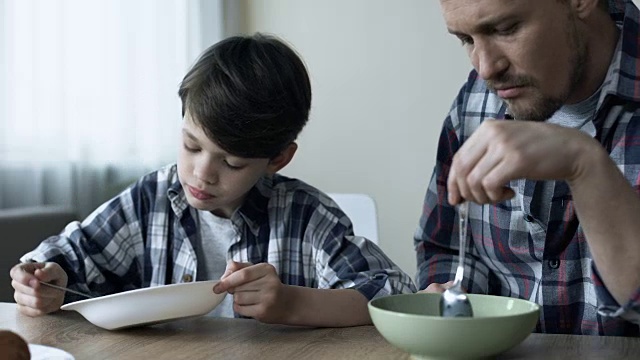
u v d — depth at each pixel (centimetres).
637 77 129
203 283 120
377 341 112
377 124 313
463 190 99
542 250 140
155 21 308
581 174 100
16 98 273
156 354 105
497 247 146
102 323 118
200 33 319
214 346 109
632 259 102
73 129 287
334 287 147
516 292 147
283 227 163
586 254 137
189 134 147
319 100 319
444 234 152
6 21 269
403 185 311
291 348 108
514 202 141
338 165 318
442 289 122
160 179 168
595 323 137
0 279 196
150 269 166
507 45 112
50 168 283
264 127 148
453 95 305
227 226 164
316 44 318
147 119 307
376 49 312
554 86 115
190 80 150
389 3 310
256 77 150
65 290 134
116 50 298
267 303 121
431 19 306
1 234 198
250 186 153
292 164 322
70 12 286
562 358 100
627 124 130
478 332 93
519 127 98
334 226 160
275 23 322
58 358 99
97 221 163
